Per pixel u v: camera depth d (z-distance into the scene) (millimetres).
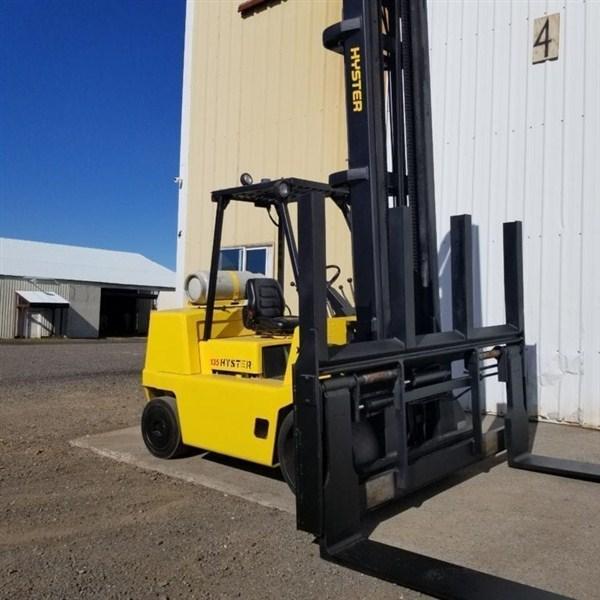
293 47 9625
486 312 7016
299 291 3357
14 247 37156
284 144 9680
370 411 3758
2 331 28016
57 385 10500
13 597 2959
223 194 4941
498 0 7031
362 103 4160
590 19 6402
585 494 4320
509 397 4938
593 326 6266
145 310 33969
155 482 4770
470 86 7215
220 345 5043
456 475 4754
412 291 3871
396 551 3312
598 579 3076
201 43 10992
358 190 4184
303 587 3039
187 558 3381
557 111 6578
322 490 3291
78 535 3711
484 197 7070
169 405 5277
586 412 6285
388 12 4586
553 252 6551
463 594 2842
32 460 5426
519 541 3541
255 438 4539
